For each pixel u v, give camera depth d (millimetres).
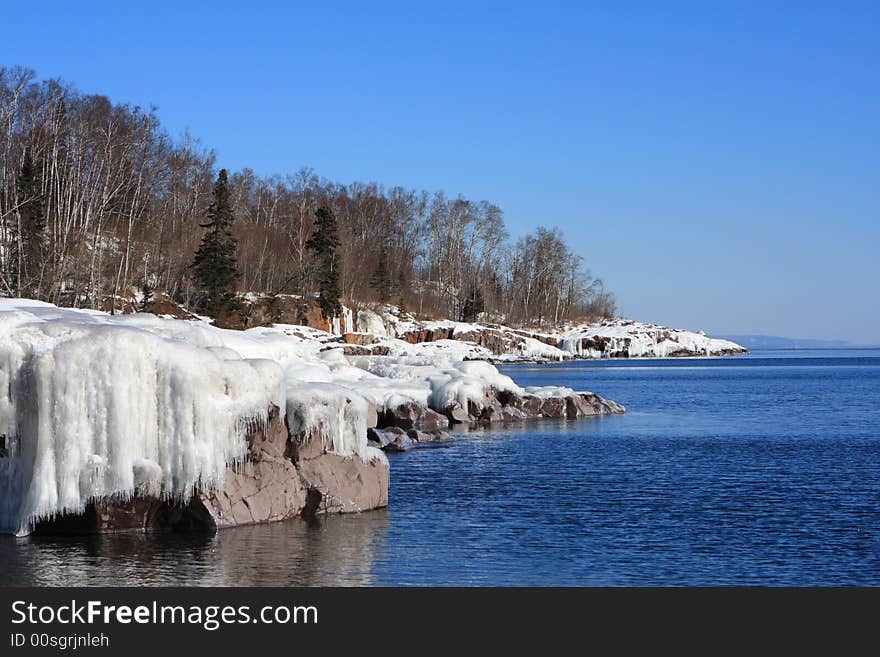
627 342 169500
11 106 58500
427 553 17391
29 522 17641
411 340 118312
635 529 19734
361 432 21609
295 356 31891
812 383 87625
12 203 57938
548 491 24609
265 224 113875
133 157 66500
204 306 78875
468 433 40125
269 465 19719
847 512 21766
